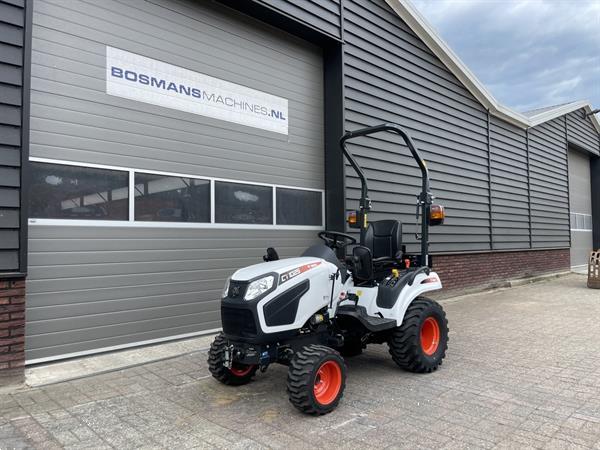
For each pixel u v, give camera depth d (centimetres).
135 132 574
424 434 345
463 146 1129
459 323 762
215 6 664
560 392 432
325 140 816
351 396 424
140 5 586
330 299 432
